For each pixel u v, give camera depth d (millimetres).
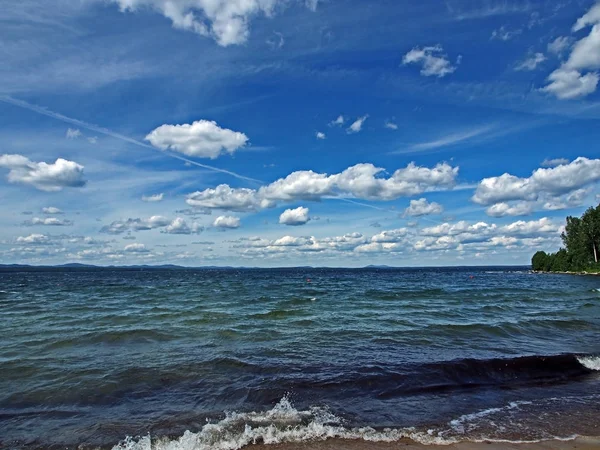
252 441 6578
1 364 10617
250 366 10438
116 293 36562
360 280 68688
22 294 35531
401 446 6418
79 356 11469
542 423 7297
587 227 85312
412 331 15156
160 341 13414
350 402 8242
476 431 6969
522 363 10680
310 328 15828
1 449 6301
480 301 27609
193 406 8008
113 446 6422
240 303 26188
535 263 111062
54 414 7633
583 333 15391
